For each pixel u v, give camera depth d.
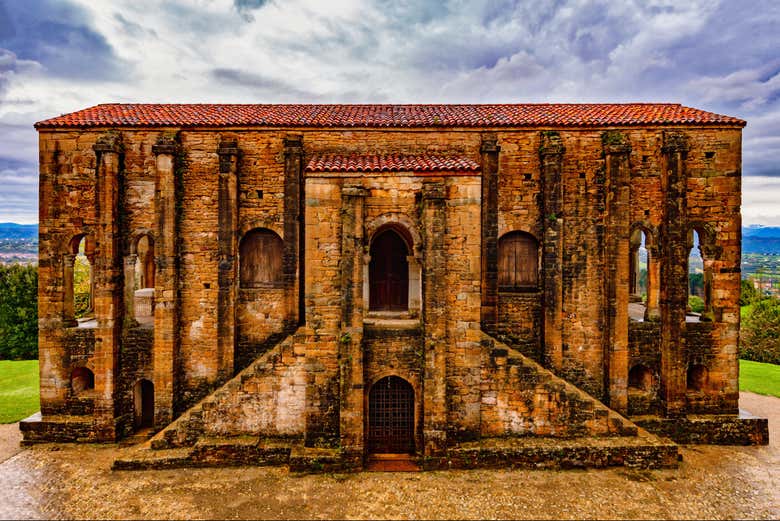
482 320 21.41
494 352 18.98
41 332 21.17
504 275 22.41
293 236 21.27
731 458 19.23
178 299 21.44
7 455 19.38
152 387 22.61
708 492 16.55
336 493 16.38
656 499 16.11
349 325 17.84
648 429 20.86
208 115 22.62
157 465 18.11
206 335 21.62
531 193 21.86
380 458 18.55
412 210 18.39
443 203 17.91
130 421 21.39
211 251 21.62
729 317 21.45
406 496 16.17
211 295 21.61
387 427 18.98
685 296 21.16
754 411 25.19
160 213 20.88
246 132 21.61
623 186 20.88
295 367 19.38
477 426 18.64
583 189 21.72
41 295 21.23
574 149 21.75
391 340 18.36
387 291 20.53
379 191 18.31
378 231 20.39
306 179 18.20
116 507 15.58
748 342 41.53
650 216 21.75
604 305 21.55
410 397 18.97
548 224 21.14
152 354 21.44
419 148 21.83
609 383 21.06
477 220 18.23
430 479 17.27
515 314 21.97
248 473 17.81
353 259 17.83
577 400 19.05
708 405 21.45
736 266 21.50
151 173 21.61
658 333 21.59
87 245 23.56
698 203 21.61
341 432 17.75
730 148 21.45
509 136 21.83
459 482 17.06
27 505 15.67
